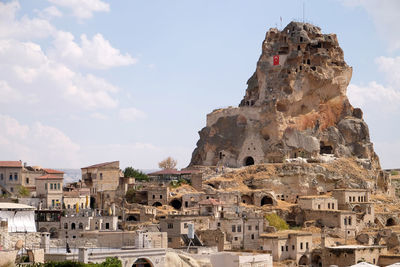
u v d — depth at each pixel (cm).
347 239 19650
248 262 13300
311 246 17862
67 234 16612
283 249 17488
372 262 16938
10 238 11275
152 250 11312
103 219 17050
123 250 11262
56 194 19762
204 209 19212
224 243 17112
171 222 17088
